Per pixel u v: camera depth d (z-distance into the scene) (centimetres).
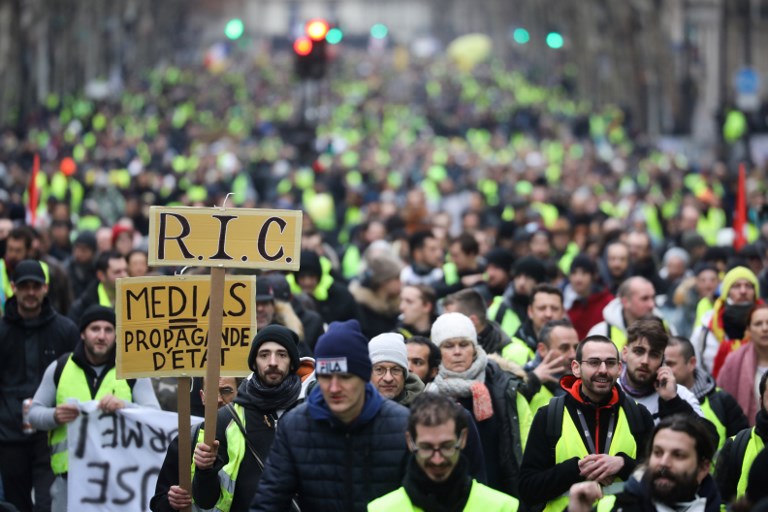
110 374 2619
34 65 15650
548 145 13325
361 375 1889
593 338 2133
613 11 16888
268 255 2075
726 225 6262
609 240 4494
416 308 3053
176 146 12975
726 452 2156
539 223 5069
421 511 1814
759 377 2756
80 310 3425
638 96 16100
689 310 3591
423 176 9619
